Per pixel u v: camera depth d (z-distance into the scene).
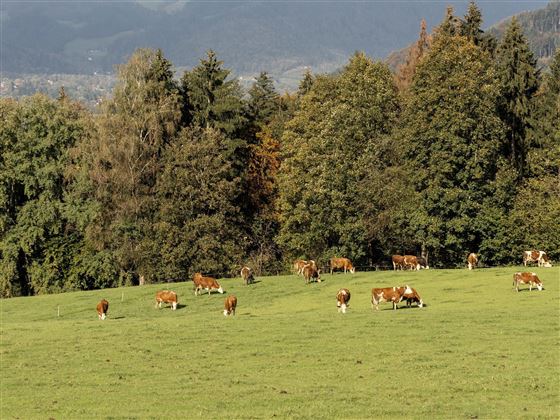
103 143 68.69
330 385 26.30
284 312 45.44
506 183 62.53
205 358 31.47
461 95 61.66
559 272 53.12
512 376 26.50
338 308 43.00
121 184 68.00
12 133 73.19
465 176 61.88
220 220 69.06
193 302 53.16
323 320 39.12
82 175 69.94
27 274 73.31
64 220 73.38
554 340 32.03
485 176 63.66
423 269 60.25
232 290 56.62
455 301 44.47
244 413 22.95
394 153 67.44
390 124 69.75
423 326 36.12
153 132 70.06
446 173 62.72
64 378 28.72
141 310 51.84
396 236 67.56
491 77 63.59
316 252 69.06
